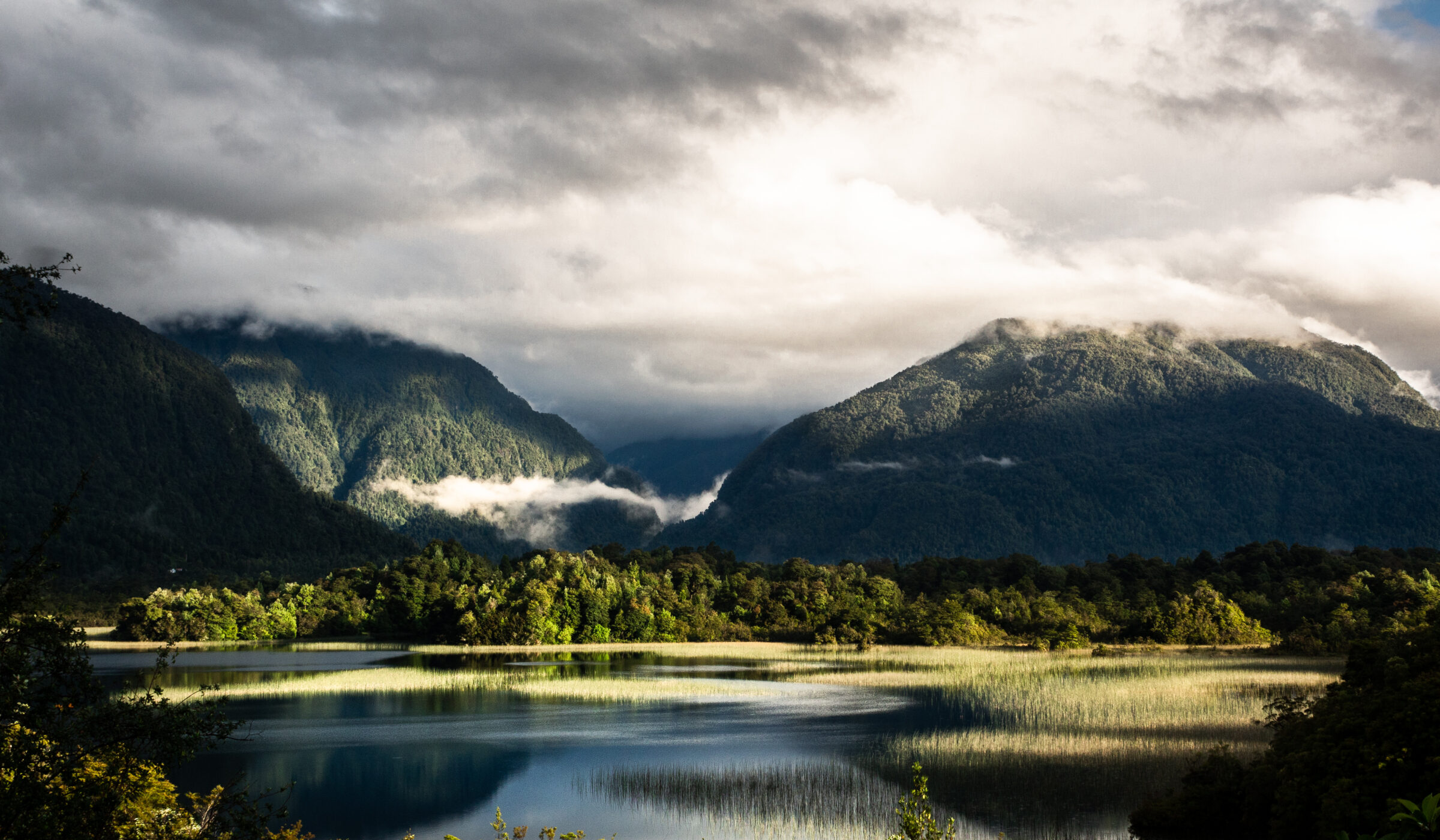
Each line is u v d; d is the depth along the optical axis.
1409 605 192.25
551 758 87.06
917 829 34.44
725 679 149.00
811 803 67.19
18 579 23.25
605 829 63.31
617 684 140.00
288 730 103.12
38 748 23.66
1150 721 94.75
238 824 31.41
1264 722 92.00
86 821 24.23
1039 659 175.12
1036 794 67.62
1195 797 58.41
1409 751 47.91
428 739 97.25
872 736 93.50
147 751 25.47
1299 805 50.62
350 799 73.69
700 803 68.25
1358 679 57.09
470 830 65.00
